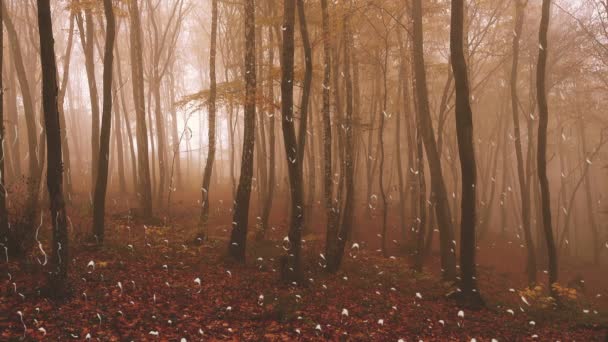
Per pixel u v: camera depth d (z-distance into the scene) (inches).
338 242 490.9
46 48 265.4
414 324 330.0
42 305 274.7
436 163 589.6
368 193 952.3
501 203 1118.4
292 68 399.2
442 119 745.0
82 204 773.9
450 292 443.8
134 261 428.5
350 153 502.0
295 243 406.3
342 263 537.3
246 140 490.0
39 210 529.3
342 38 663.1
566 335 340.5
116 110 1025.5
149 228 585.9
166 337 258.5
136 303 307.0
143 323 274.7
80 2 581.0
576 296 451.2
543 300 421.4
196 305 322.0
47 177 280.8
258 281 409.4
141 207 705.6
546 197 482.3
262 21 657.0
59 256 288.7
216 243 564.4
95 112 812.0
